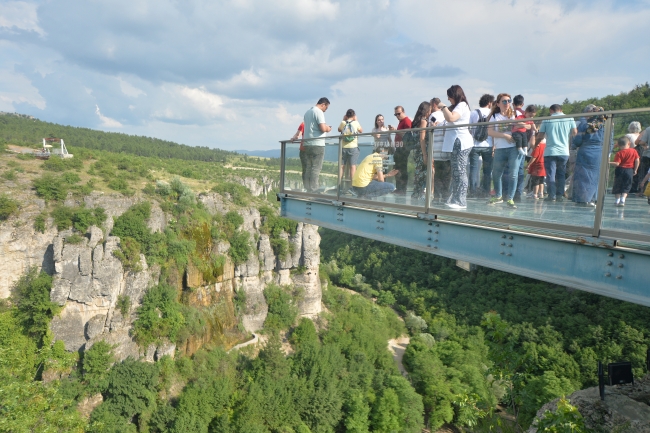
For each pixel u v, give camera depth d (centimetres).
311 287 8200
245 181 14600
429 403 5159
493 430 1154
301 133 1534
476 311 7906
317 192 1384
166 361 5931
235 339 7206
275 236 8088
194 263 7019
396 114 1318
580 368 5284
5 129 16525
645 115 591
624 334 5419
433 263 10369
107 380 5356
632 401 797
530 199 767
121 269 6106
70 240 5822
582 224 686
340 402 5084
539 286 7788
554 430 711
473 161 859
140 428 5081
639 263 621
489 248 850
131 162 9362
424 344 6800
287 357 6234
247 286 7706
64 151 9300
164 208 7156
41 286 5656
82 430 2622
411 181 1024
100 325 5797
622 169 621
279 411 4891
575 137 682
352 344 6781
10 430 2133
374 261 11475
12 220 5869
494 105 1090
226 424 4669
